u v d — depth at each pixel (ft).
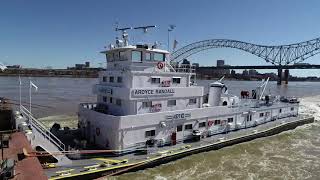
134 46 93.56
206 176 81.00
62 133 104.78
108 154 84.53
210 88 122.83
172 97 96.94
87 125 97.50
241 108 125.70
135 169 79.30
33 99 271.69
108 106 97.76
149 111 92.17
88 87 471.21
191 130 102.06
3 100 101.04
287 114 159.22
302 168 90.07
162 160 85.10
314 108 228.43
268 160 96.02
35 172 54.03
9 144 66.90
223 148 103.14
